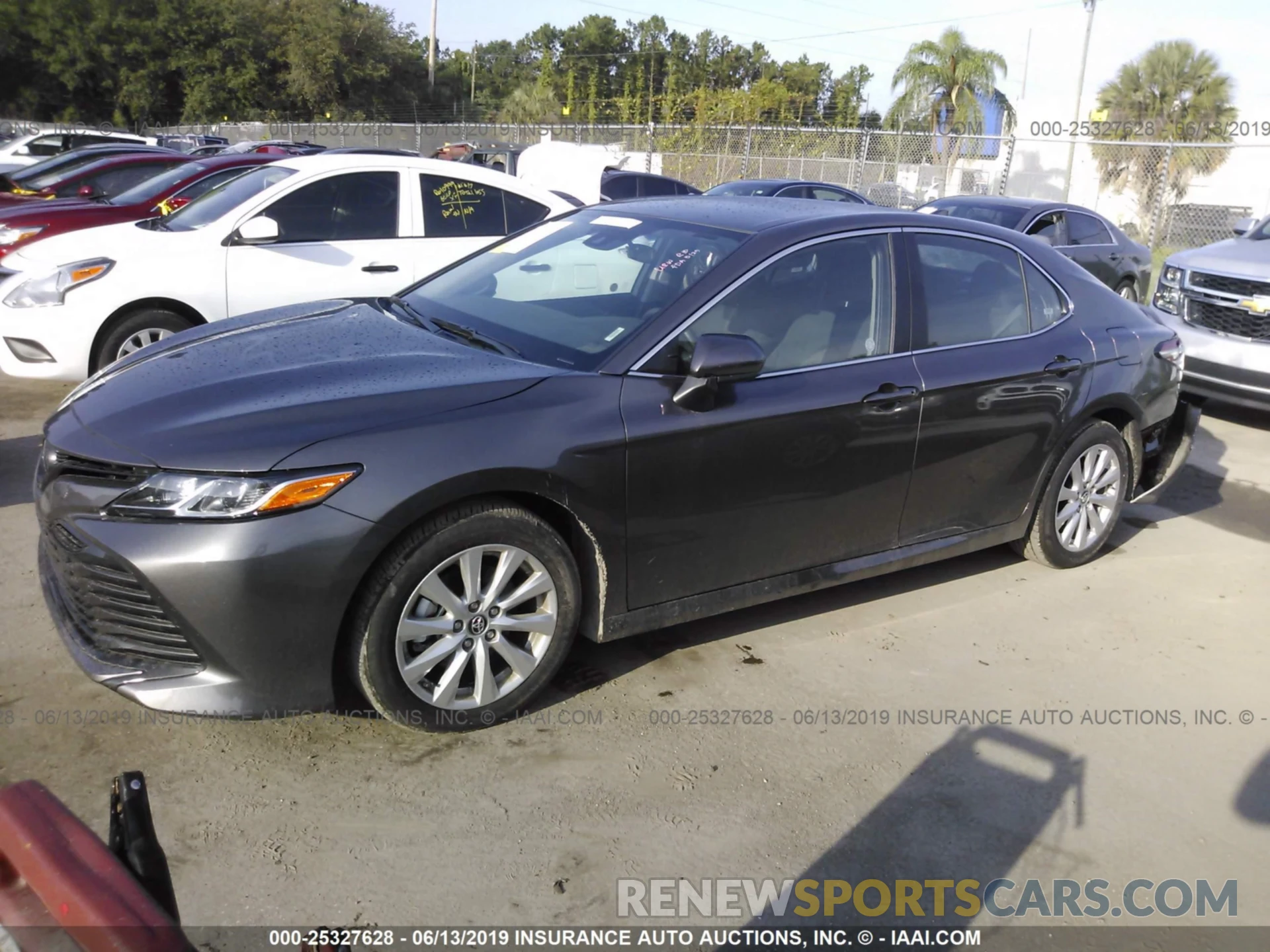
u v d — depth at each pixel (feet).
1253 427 25.96
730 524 11.44
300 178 21.77
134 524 8.86
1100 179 76.69
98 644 9.38
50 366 19.88
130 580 8.86
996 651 13.05
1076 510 15.34
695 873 8.73
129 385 10.37
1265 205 72.49
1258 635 14.01
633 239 12.92
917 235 13.34
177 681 9.05
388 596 9.43
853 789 10.00
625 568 10.84
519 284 13.00
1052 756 10.81
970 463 13.48
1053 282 14.83
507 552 10.03
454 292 13.42
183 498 8.80
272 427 9.20
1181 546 17.26
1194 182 72.90
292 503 8.86
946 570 15.57
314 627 9.09
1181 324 25.48
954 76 99.91
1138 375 15.33
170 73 137.18
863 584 14.85
